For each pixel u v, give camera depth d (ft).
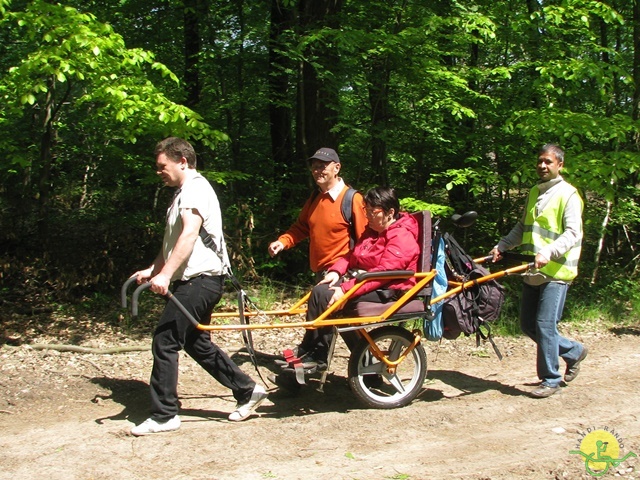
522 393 16.25
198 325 13.48
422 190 31.58
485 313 15.31
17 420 14.44
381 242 14.88
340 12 27.09
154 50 30.07
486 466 11.89
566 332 23.41
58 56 18.53
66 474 11.55
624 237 34.63
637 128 23.97
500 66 28.37
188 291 13.50
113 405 15.43
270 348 20.31
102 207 30.73
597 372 18.15
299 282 29.09
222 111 31.45
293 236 16.92
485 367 18.80
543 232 15.88
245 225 28.07
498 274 15.37
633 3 31.07
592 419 14.37
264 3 32.01
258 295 26.43
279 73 28.25
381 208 14.55
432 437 13.33
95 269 26.32
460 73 27.71
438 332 15.10
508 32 28.25
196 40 30.32
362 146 29.48
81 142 31.27
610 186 23.80
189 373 17.66
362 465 11.94
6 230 26.86
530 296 16.39
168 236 13.74
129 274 27.58
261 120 34.06
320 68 26.35
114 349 19.69
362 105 29.14
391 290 14.75
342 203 15.55
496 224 30.99
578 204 15.58
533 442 13.05
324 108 27.84
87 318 23.75
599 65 25.35
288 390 16.11
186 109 20.58
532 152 27.48
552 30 26.27
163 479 11.36
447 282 15.38
